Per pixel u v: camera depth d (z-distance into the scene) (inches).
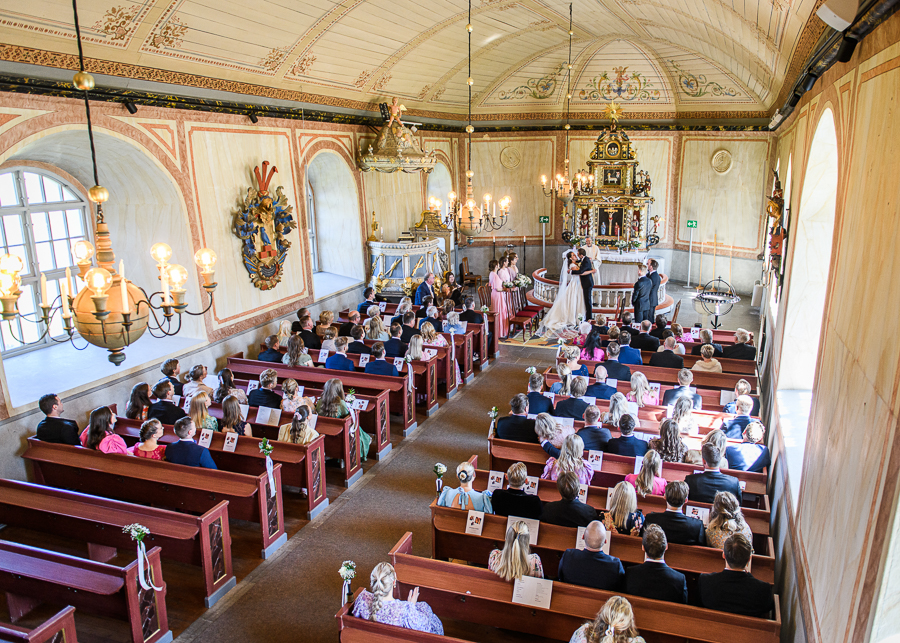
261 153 510.9
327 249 682.2
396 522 323.3
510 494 247.1
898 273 119.7
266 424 348.5
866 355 140.6
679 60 764.6
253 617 254.5
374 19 476.7
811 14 240.1
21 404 330.0
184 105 430.3
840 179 193.8
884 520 110.8
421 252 674.8
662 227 872.9
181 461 292.7
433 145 799.7
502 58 731.4
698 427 323.3
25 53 320.2
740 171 791.7
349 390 416.8
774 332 398.0
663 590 196.2
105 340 225.3
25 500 271.0
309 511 325.1
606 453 287.4
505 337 648.4
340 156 618.2
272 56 466.0
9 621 246.4
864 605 116.9
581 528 223.5
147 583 227.3
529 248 915.4
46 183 417.4
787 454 261.6
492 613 215.8
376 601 191.6
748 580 190.9
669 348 422.3
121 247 459.2
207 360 465.1
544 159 879.7
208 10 372.8
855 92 176.4
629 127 844.0
